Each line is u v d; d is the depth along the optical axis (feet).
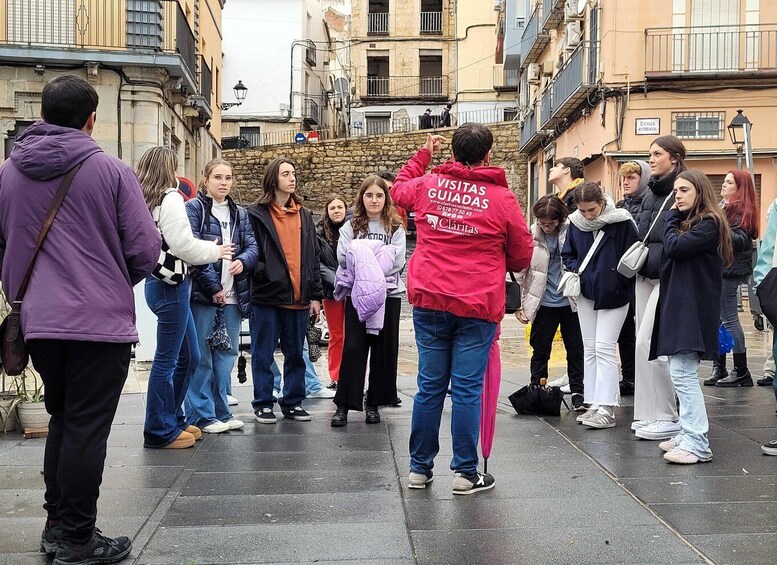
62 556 12.47
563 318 24.39
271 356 22.74
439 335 16.10
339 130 180.14
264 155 131.03
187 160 85.81
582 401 24.49
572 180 25.45
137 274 13.00
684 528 13.94
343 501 15.65
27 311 12.42
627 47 71.72
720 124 70.95
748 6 70.28
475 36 168.76
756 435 20.84
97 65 63.21
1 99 63.21
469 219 15.81
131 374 33.63
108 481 17.08
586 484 16.63
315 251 22.93
